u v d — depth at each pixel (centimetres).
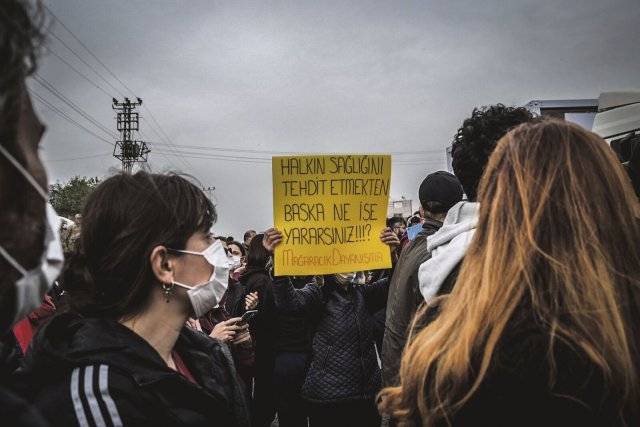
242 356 342
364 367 328
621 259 97
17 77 71
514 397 88
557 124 109
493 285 98
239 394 168
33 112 78
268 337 377
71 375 119
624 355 87
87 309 134
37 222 75
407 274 247
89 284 136
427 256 241
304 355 348
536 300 92
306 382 332
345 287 340
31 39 75
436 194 267
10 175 71
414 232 614
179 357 163
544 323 91
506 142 113
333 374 324
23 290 73
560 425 86
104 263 135
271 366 379
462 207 199
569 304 91
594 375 85
